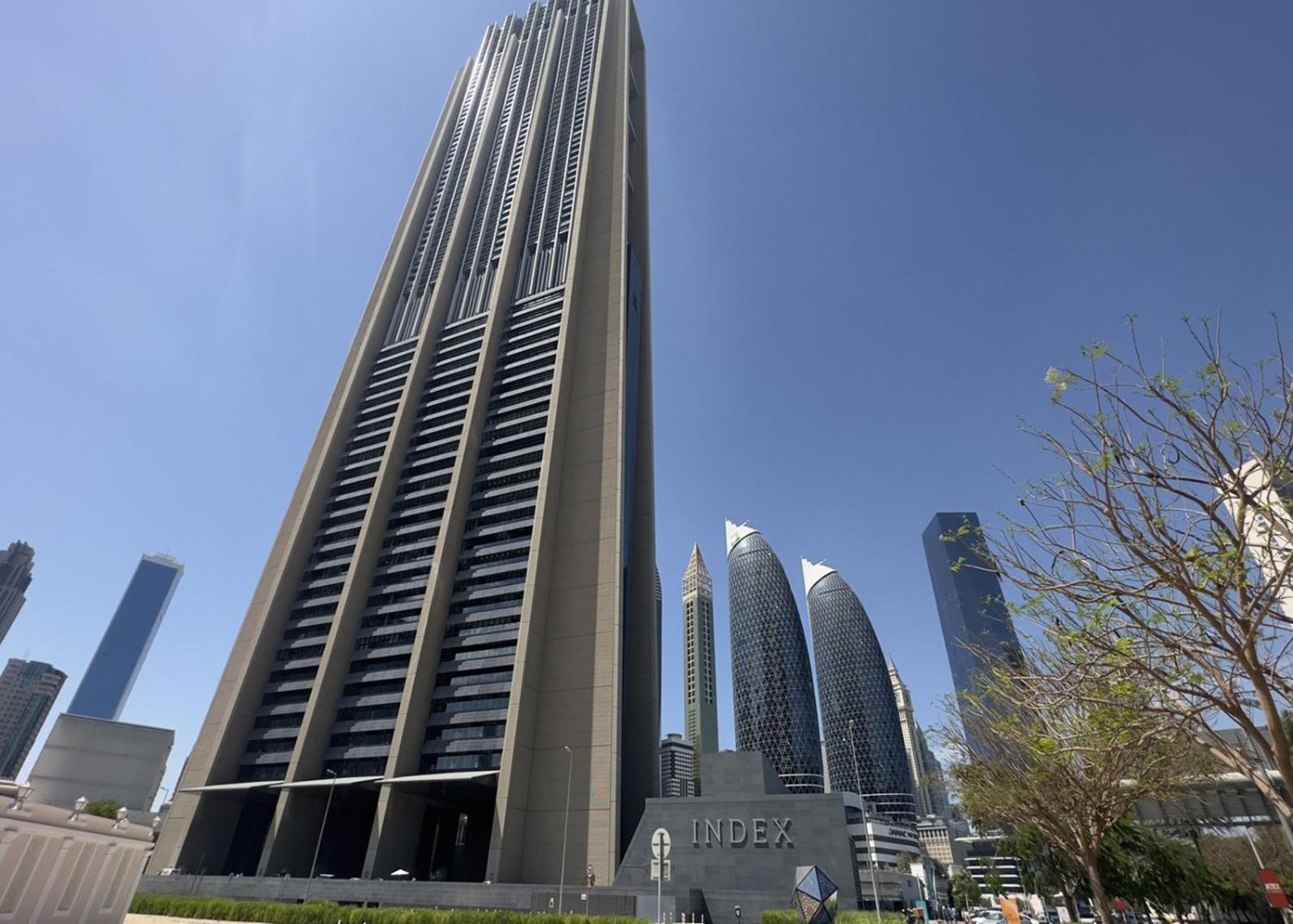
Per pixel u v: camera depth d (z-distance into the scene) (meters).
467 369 93.00
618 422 81.81
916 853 128.00
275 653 75.94
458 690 66.12
